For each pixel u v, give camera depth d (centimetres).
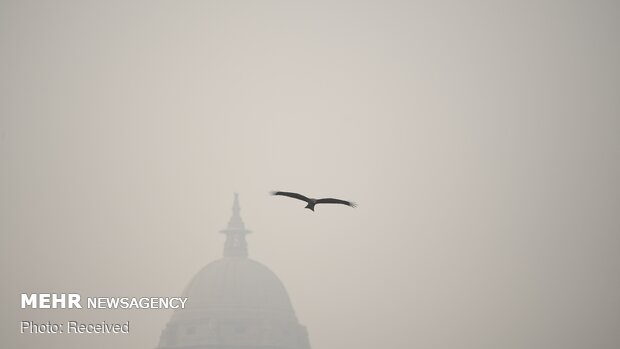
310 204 8806
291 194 8812
